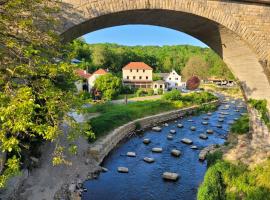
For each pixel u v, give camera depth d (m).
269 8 12.99
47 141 15.84
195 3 11.91
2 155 8.99
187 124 30.06
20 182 11.91
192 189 14.60
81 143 18.69
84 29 12.16
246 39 12.94
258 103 15.48
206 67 82.56
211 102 43.59
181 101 38.69
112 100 43.19
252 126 16.86
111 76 45.31
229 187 12.04
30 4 8.40
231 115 35.25
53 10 9.02
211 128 27.94
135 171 16.97
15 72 7.09
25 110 5.77
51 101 6.72
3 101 5.89
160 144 22.56
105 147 19.69
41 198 11.78
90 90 48.09
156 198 13.66
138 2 11.18
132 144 22.55
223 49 15.74
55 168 14.68
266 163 13.09
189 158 19.17
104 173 16.55
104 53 74.12
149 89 57.28
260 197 10.58
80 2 10.52
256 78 15.21
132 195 13.92
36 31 8.55
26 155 13.18
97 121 23.77
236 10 12.55
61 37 10.45
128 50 88.56
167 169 17.28
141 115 30.20
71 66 7.48
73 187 13.83
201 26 13.66
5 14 7.82
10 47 7.53
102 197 13.58
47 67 7.08
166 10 11.59
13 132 6.11
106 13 10.90
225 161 14.41
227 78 79.81
